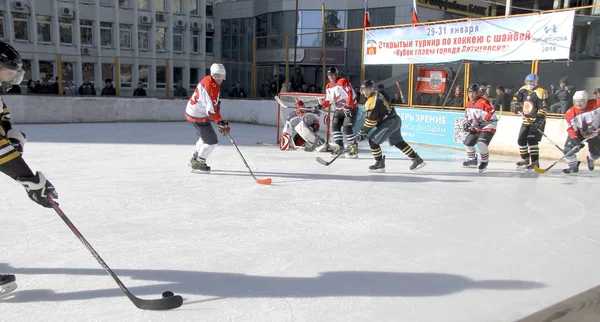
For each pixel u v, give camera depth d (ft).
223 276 9.51
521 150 22.58
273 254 10.76
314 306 8.27
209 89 18.78
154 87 93.40
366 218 13.83
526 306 8.35
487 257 10.78
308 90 45.14
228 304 8.31
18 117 41.39
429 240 11.92
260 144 31.17
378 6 73.36
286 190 17.39
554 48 25.21
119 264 10.06
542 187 18.66
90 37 85.20
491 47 28.02
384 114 20.71
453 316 7.97
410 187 18.31
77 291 8.75
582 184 19.33
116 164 22.41
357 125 32.32
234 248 11.12
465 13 60.23
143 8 90.43
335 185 18.44
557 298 8.68
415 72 33.58
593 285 9.30
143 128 40.27
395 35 33.09
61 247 11.02
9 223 12.78
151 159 24.02
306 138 27.48
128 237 11.80
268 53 82.64
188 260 10.33
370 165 23.56
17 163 7.55
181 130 38.91
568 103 28.40
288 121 28.14
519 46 26.71
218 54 99.71
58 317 7.76
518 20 26.58
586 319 7.82
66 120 43.52
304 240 11.76
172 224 12.95
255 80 49.44
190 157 24.76
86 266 9.93
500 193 17.47
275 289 8.95
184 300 8.45
